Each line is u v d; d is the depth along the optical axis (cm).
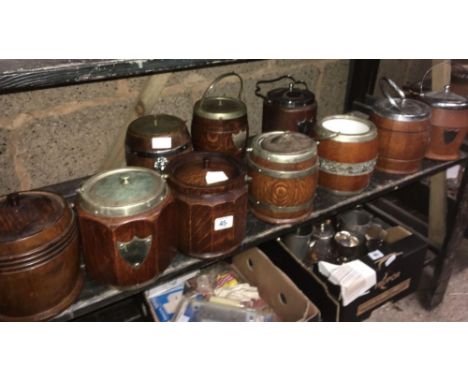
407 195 219
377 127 124
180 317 125
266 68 162
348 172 112
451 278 187
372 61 173
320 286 128
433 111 130
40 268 73
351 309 141
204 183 90
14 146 122
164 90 142
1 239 69
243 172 92
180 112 149
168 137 104
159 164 103
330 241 152
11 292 73
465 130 131
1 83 66
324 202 115
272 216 105
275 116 128
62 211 78
